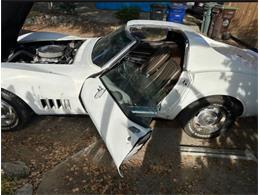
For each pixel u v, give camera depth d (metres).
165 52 3.41
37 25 8.04
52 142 3.19
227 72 2.96
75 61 3.14
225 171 2.92
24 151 3.02
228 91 2.94
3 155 2.94
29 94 2.88
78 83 2.83
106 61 2.89
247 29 7.96
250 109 3.11
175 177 2.80
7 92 2.86
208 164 3.01
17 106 2.96
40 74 2.84
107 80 2.55
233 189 2.69
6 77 2.81
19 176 2.63
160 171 2.86
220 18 7.71
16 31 3.49
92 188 2.60
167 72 3.15
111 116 2.21
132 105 2.43
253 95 3.00
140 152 3.12
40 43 3.91
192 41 3.25
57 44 3.93
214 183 2.75
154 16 8.97
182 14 8.98
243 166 3.01
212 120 3.20
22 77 2.81
